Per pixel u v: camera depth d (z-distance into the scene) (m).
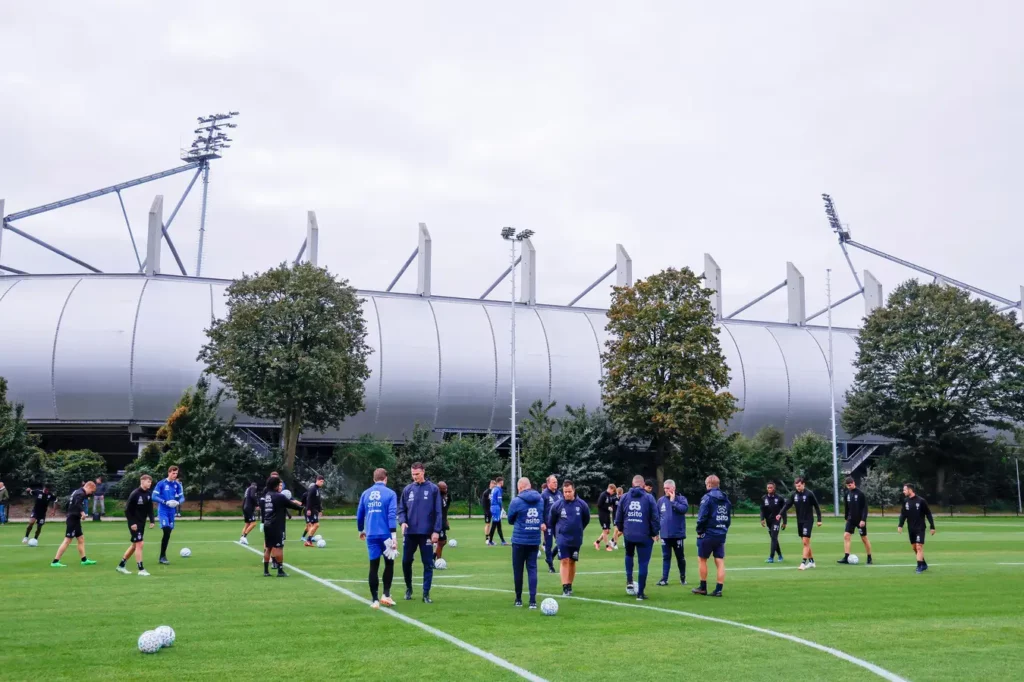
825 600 15.63
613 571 20.83
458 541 32.06
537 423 65.19
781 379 84.50
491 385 75.75
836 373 86.94
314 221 75.69
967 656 10.66
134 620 13.02
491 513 29.81
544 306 84.56
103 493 46.69
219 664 10.01
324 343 54.66
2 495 42.34
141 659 10.27
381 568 21.14
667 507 18.20
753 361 84.50
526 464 62.56
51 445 74.62
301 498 58.91
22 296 69.44
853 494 23.34
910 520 21.31
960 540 34.06
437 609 14.23
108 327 67.75
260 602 14.96
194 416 55.53
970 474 74.88
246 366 53.34
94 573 19.59
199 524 42.75
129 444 77.44
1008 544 31.75
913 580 19.16
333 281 56.88
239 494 57.44
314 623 12.77
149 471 55.91
